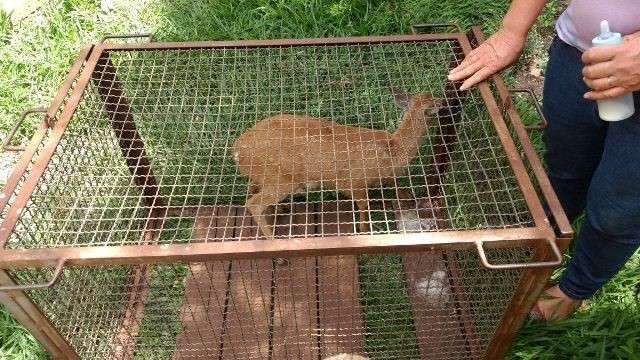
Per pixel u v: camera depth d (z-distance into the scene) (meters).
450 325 2.42
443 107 2.47
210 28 3.74
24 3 3.87
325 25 3.68
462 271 2.53
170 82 2.71
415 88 2.71
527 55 3.74
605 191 1.90
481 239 1.66
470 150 2.21
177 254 1.65
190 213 2.87
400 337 2.43
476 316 2.34
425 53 2.65
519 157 1.90
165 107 2.75
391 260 2.62
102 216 2.10
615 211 1.91
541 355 2.36
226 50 2.58
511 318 1.99
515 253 1.97
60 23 3.74
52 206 2.01
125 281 2.47
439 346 2.37
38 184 1.88
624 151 1.80
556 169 2.38
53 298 2.01
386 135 2.56
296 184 2.55
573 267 2.27
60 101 2.16
